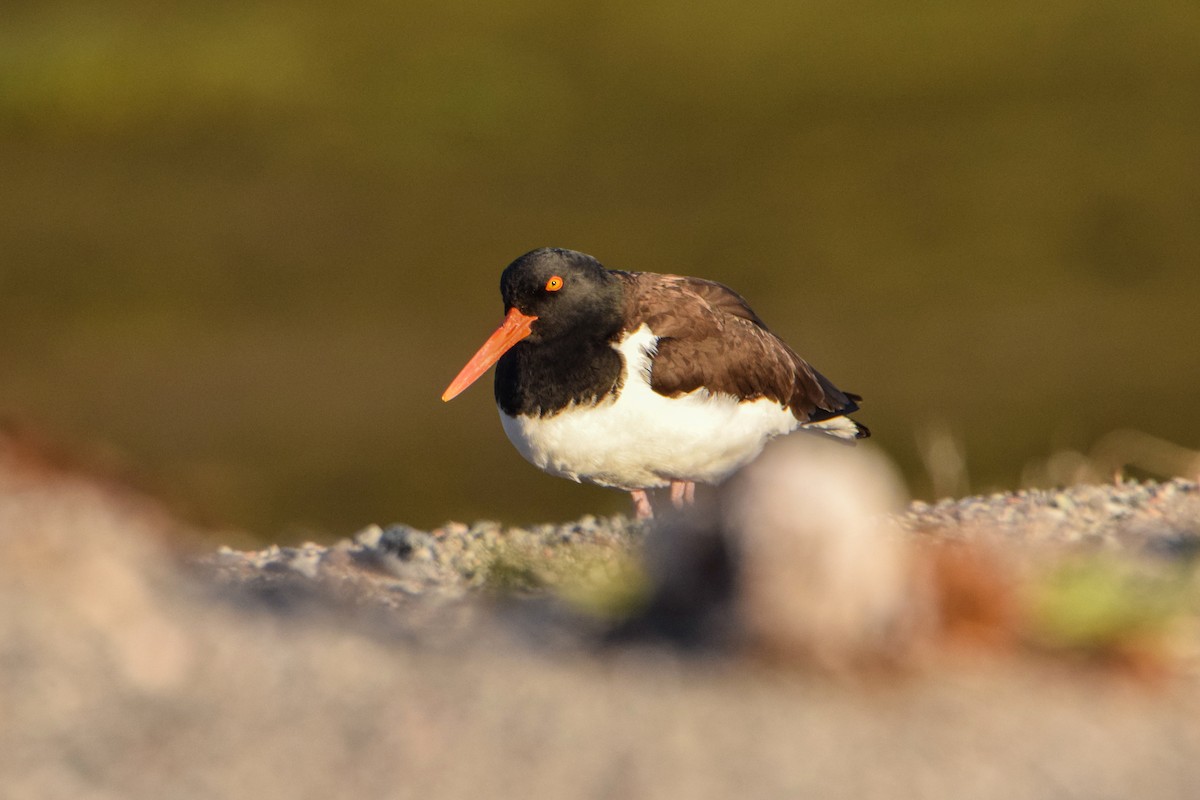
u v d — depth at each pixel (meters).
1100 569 5.49
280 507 17.44
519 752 4.36
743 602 4.98
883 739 4.49
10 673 4.66
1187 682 5.04
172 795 4.15
